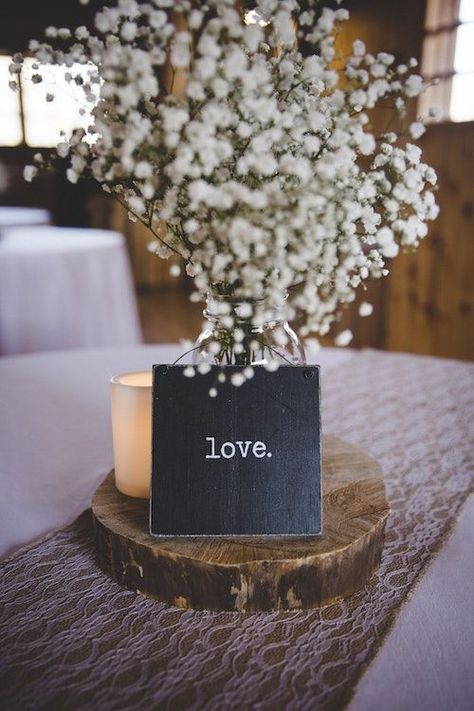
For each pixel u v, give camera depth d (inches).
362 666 19.6
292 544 23.6
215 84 19.3
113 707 18.1
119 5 20.7
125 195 24.1
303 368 26.3
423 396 47.5
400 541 27.3
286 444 25.5
